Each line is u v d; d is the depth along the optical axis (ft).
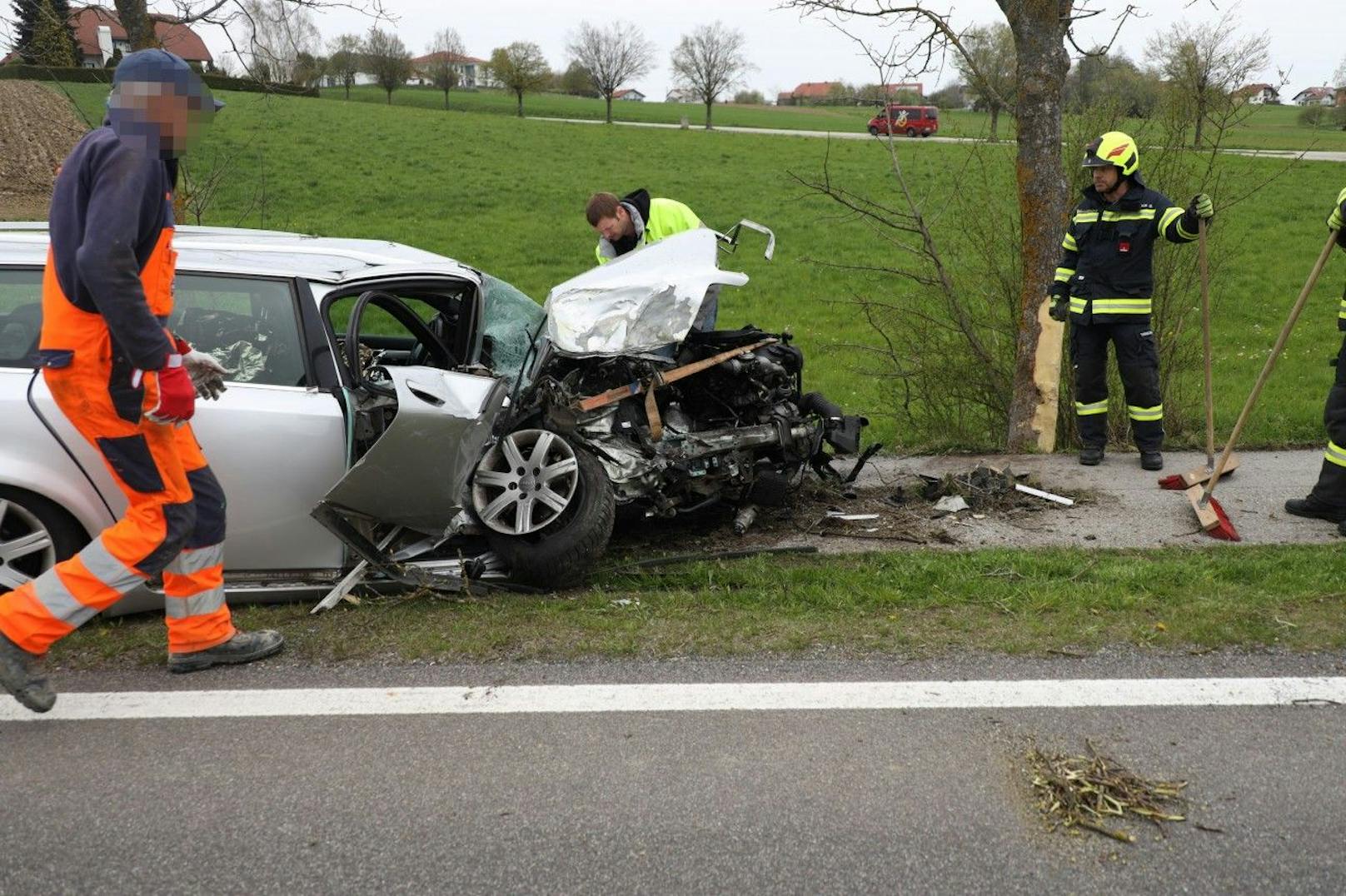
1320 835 8.93
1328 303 57.31
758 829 9.11
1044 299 23.18
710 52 207.21
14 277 13.92
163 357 10.30
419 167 107.76
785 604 14.40
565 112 233.96
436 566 15.29
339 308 16.98
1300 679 11.73
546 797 9.65
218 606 12.44
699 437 16.78
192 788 9.86
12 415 13.07
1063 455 23.39
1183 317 24.44
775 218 86.99
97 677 12.28
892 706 11.27
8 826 9.24
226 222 75.51
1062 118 22.86
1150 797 9.52
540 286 64.23
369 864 8.71
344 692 11.81
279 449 14.12
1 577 13.29
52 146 90.89
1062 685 11.68
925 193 29.48
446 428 13.92
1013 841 8.92
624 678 12.07
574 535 15.16
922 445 25.38
